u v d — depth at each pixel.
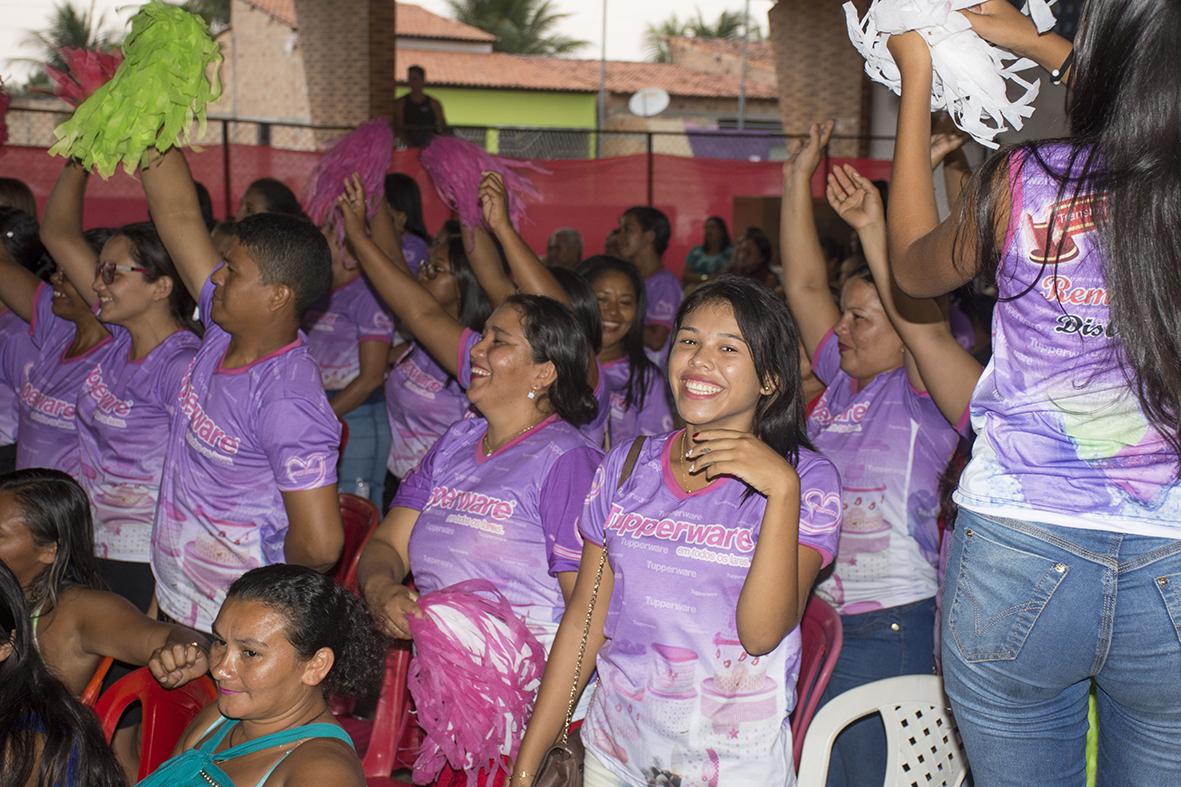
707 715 2.19
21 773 2.22
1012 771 1.88
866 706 2.59
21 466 4.01
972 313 3.75
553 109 36.69
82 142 3.12
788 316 2.29
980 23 1.89
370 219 4.50
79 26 19.73
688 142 22.16
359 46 17.30
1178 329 1.60
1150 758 1.78
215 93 3.14
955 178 3.01
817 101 17.66
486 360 2.78
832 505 2.24
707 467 2.15
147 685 2.63
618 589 2.27
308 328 5.50
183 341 3.41
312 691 2.39
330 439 2.93
